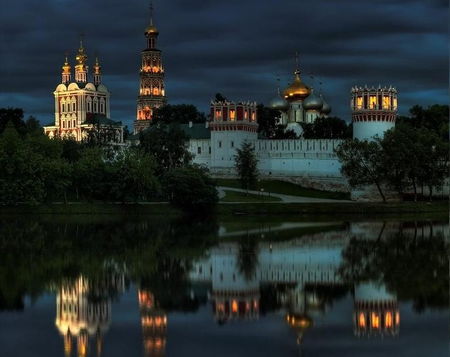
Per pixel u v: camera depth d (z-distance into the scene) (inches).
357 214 6948.8
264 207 7062.0
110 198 6973.4
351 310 2689.5
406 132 7490.2
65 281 3250.5
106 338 2306.8
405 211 7111.2
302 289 3075.8
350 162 7514.8
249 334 2361.0
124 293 2987.2
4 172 6584.6
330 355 2142.0
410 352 2169.0
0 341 2274.9
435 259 3823.8
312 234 5044.3
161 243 4569.4
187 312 2655.0
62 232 5206.7
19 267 3627.0
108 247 4382.4
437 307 2723.9
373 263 3722.9
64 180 6786.4
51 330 2402.8
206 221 6195.9
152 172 6983.3
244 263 3752.5
